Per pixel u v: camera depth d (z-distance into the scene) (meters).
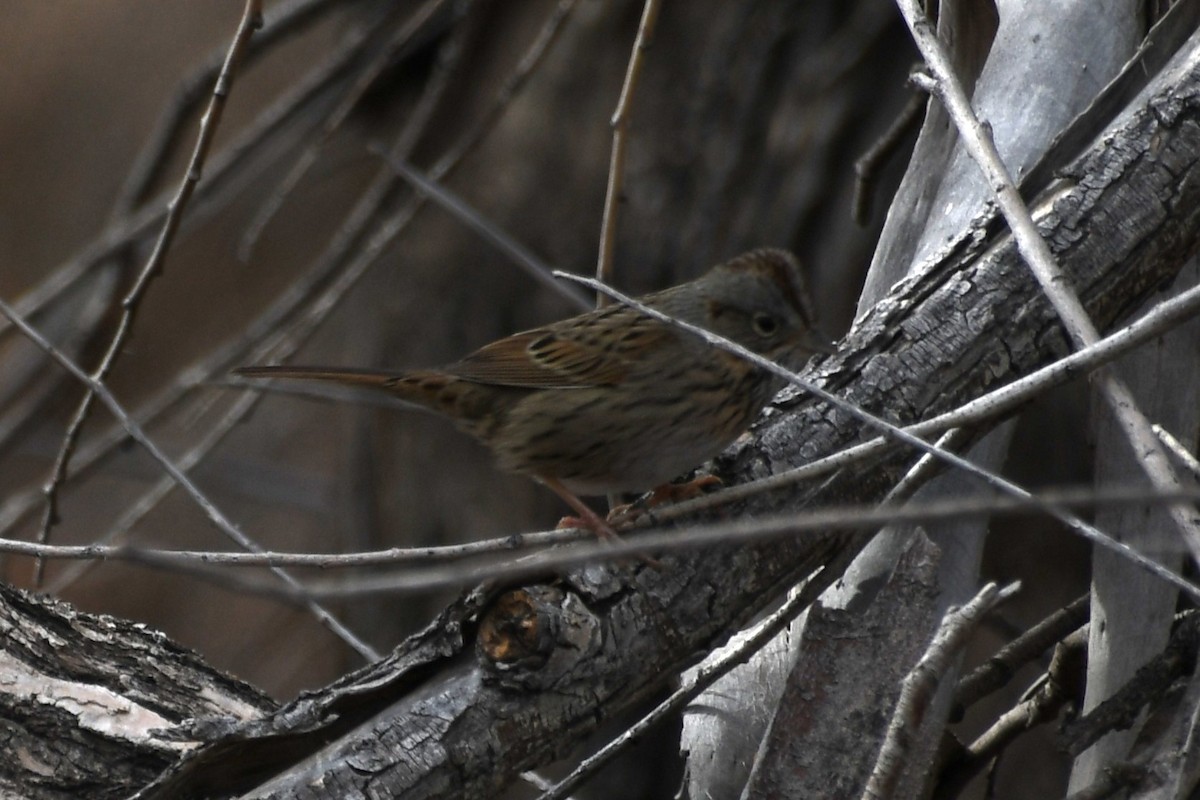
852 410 6.95
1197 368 9.04
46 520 10.59
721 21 15.76
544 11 16.80
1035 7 9.54
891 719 7.09
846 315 15.02
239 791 7.54
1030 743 13.45
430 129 16.27
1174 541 8.47
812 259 15.24
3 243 25.20
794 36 15.48
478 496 17.06
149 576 21.56
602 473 9.52
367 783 7.04
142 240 14.80
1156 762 7.14
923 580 7.42
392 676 7.31
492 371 9.68
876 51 15.21
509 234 16.58
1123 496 5.44
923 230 9.54
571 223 16.34
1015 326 8.24
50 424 20.02
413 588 5.34
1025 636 9.07
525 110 16.67
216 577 4.95
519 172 16.59
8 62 27.23
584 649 7.29
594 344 9.33
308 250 24.58
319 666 19.64
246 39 10.09
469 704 7.17
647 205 15.85
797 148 15.32
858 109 15.18
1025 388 6.85
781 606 8.80
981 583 12.93
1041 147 9.11
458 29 14.59
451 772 7.12
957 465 6.71
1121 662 8.43
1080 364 6.78
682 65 15.88
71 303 15.91
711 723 8.73
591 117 16.38
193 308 24.31
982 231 8.56
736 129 15.56
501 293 16.67
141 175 14.80
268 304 24.09
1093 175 8.43
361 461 17.64
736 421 9.21
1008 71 9.44
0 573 12.30
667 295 9.52
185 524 21.70
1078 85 9.26
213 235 24.47
